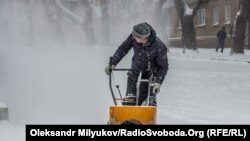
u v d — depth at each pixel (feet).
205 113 52.85
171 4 190.60
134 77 33.78
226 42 225.97
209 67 111.14
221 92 71.15
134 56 33.73
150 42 32.86
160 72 33.24
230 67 111.24
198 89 73.87
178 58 148.77
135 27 32.60
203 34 250.57
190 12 170.71
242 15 151.43
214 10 242.37
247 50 194.29
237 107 57.57
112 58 34.40
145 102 33.60
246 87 76.18
